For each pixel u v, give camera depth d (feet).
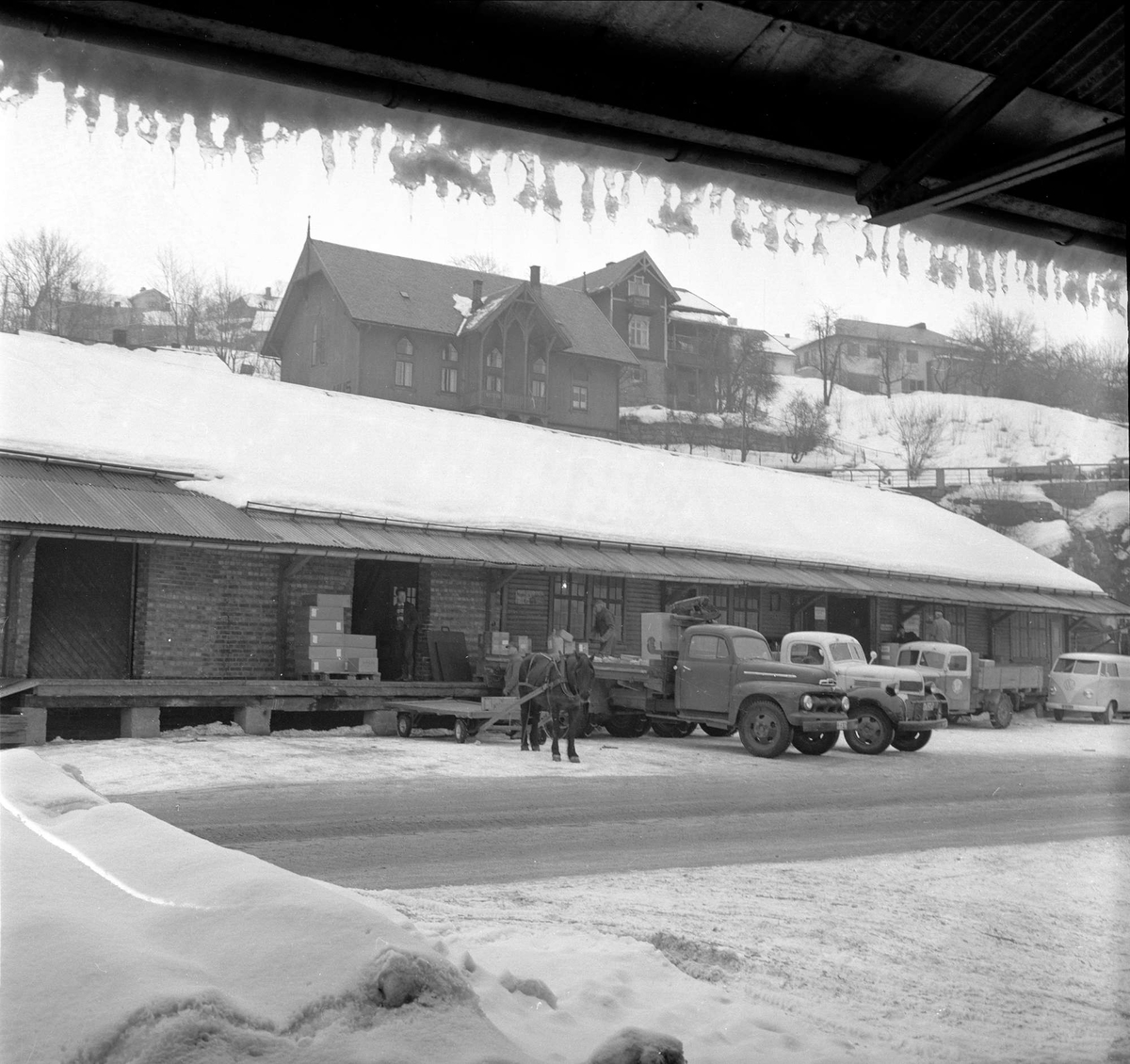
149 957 10.87
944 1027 17.20
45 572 60.95
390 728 67.62
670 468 116.78
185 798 40.22
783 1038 15.47
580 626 84.17
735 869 30.55
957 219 20.52
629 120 16.74
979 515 197.47
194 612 64.59
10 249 111.75
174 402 80.02
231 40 14.38
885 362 242.78
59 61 14.53
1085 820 43.98
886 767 62.59
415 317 134.82
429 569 76.43
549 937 20.54
